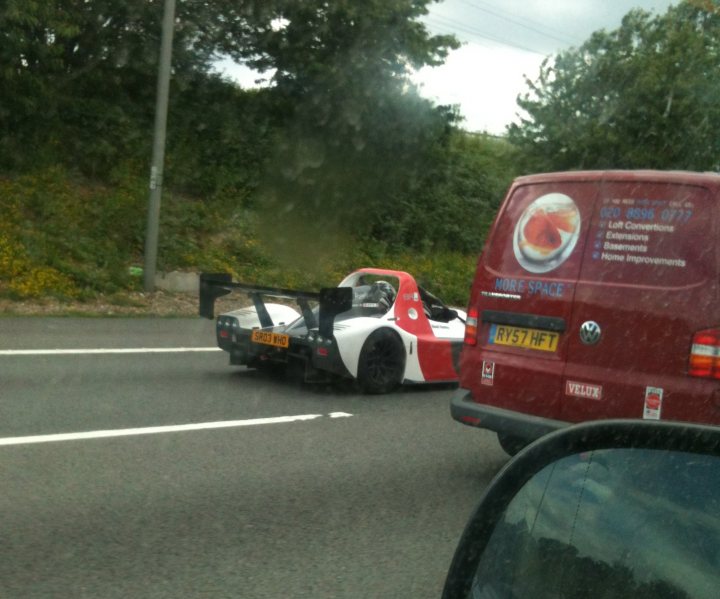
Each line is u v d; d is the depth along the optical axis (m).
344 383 10.20
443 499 6.04
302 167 22.41
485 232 27.12
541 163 25.39
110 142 20.31
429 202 26.00
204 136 22.19
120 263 17.45
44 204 17.91
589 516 2.12
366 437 7.68
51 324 13.45
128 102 21.12
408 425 8.26
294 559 4.77
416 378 9.90
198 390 9.20
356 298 10.21
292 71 22.64
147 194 19.84
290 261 21.02
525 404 6.05
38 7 17.05
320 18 22.08
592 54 24.92
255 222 21.33
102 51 20.25
